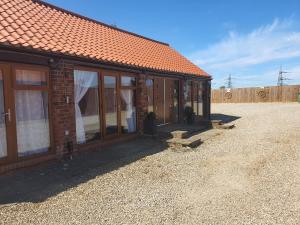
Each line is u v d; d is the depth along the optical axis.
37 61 7.54
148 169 7.70
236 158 8.94
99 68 9.77
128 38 14.88
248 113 24.05
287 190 6.18
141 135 11.95
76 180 6.72
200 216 4.98
